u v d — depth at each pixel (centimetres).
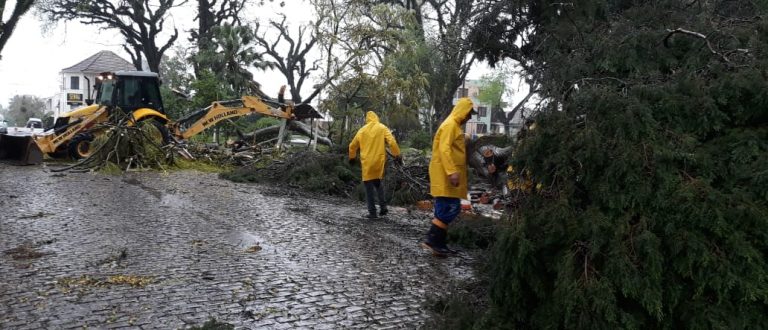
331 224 748
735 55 324
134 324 355
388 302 421
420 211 924
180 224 692
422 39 1988
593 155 297
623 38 399
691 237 263
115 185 1040
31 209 750
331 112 1697
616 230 280
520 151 337
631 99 308
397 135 2547
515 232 305
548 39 690
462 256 582
